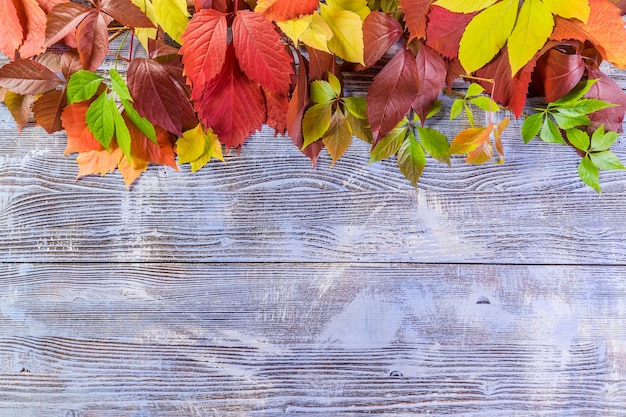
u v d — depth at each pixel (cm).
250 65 51
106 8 53
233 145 55
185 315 58
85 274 58
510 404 58
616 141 59
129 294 58
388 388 58
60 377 58
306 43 52
